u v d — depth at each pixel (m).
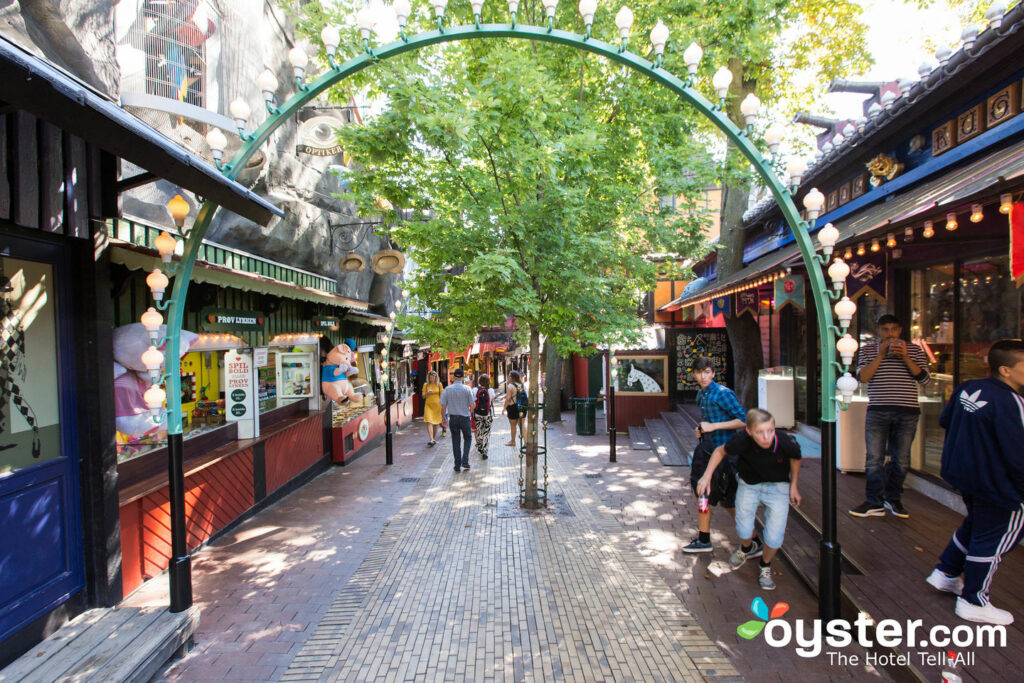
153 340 3.67
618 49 4.21
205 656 3.67
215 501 6.01
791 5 8.57
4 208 3.22
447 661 3.58
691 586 4.60
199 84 7.11
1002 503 3.20
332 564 5.26
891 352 5.13
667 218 8.06
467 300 6.41
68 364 3.83
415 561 5.29
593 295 6.46
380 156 5.34
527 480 6.97
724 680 3.31
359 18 4.10
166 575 5.03
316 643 3.82
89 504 3.90
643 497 7.46
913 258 6.18
